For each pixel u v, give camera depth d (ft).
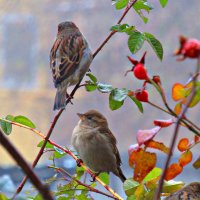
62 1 115.44
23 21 116.57
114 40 108.88
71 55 26.78
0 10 115.34
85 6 112.57
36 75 119.14
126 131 106.11
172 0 103.91
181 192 15.49
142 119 103.30
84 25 111.65
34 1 115.75
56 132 108.68
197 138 15.89
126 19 107.55
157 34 104.27
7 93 118.21
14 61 119.44
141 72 12.37
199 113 93.40
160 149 15.87
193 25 103.55
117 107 18.89
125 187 16.79
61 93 25.98
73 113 107.96
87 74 20.97
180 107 13.93
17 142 112.68
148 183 16.44
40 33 118.01
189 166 62.49
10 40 117.29
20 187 17.54
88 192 19.53
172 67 100.17
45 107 118.01
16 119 20.08
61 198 18.69
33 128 20.15
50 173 39.86
